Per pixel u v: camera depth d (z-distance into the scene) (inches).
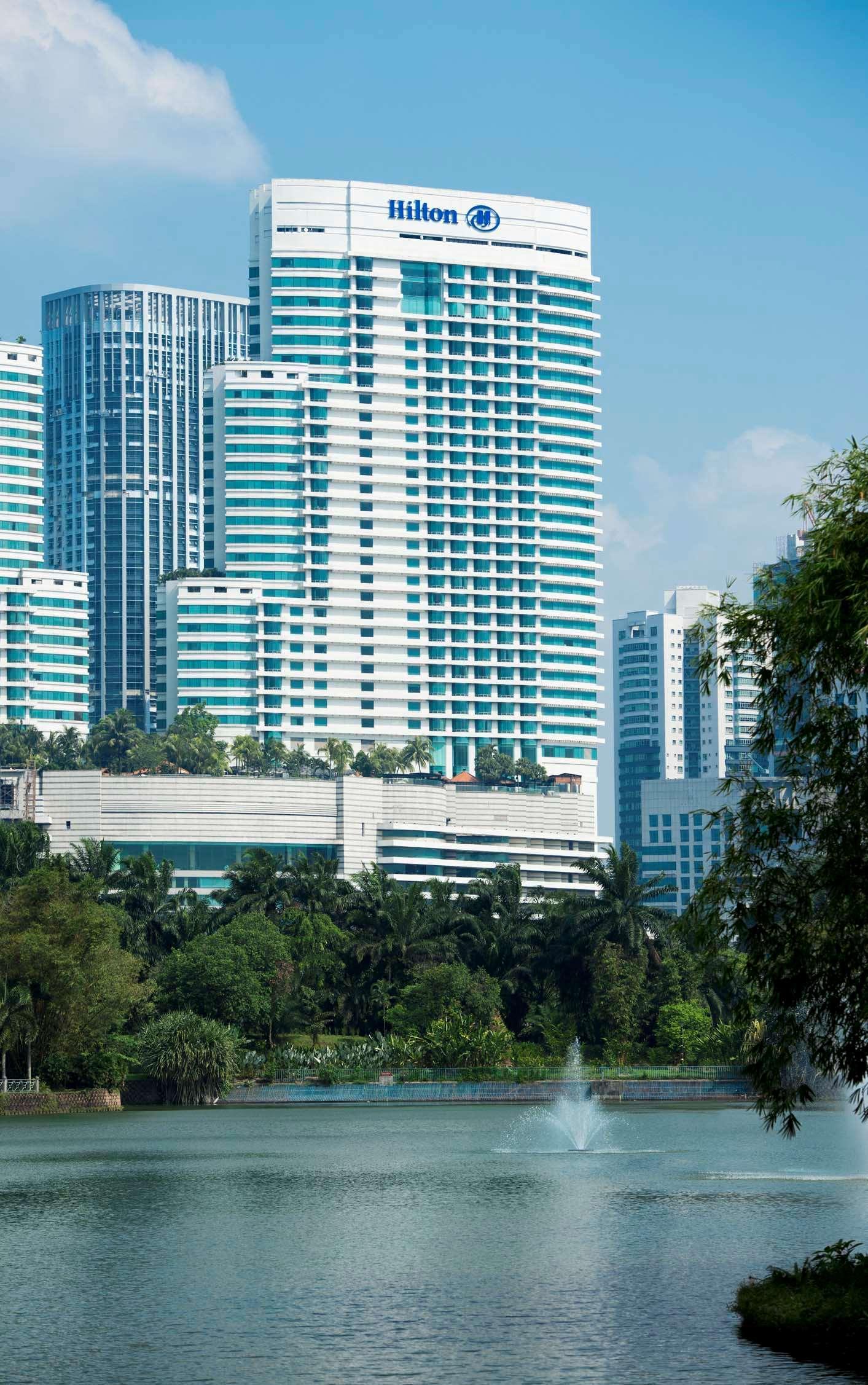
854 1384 3535.9
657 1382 3641.7
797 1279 4220.0
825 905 3801.7
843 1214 6815.9
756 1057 3954.2
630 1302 4731.8
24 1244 6127.0
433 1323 4456.2
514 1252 5787.4
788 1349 3954.2
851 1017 3806.6
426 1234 6289.4
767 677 3811.5
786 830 3811.5
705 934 3882.9
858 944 3742.6
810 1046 3875.5
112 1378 3831.2
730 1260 5556.1
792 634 3708.2
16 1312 4707.2
